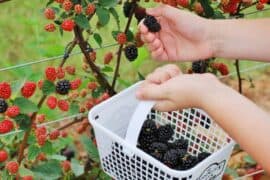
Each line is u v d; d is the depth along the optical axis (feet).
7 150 3.91
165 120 3.82
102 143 3.36
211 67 4.12
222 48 3.58
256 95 5.98
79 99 4.09
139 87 3.36
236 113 2.81
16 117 3.41
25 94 3.37
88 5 3.37
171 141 3.80
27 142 3.57
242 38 3.56
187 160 3.39
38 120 3.70
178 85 2.99
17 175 3.60
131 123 3.10
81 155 4.95
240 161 4.79
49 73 3.41
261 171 4.46
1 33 6.40
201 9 3.81
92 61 3.71
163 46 3.60
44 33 6.30
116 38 3.63
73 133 5.17
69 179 4.16
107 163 3.46
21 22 5.66
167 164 3.37
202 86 2.94
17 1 6.54
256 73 6.17
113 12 3.53
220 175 3.42
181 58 3.61
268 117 2.80
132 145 3.13
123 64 6.02
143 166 3.20
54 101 3.45
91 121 3.34
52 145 3.93
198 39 3.57
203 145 3.75
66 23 3.34
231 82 6.01
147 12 3.52
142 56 4.54
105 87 3.88
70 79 4.07
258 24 3.57
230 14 3.97
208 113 2.92
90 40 5.75
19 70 3.83
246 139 2.77
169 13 3.50
